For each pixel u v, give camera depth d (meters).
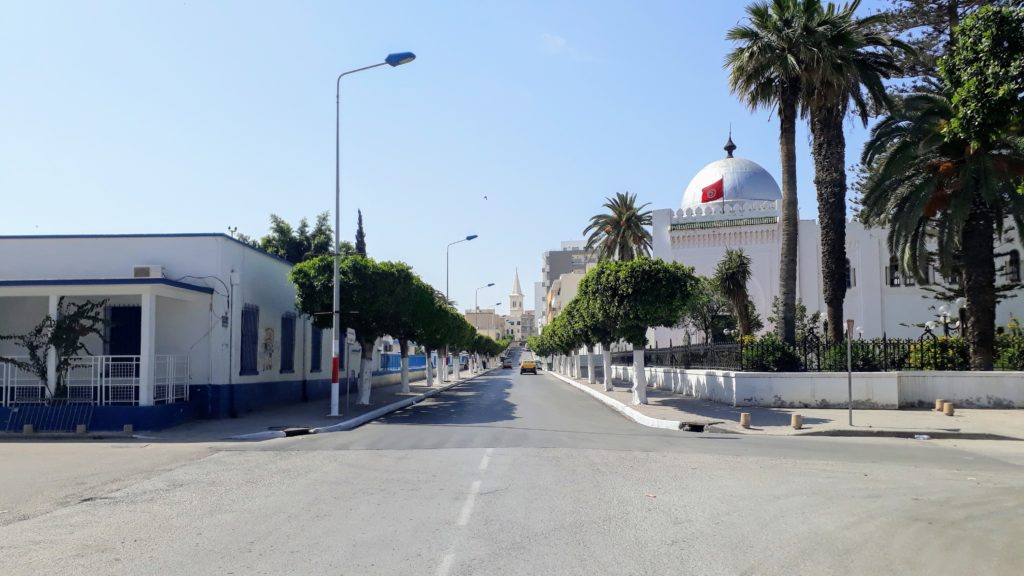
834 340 25.11
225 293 22.92
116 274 22.75
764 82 25.34
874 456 13.62
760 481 10.47
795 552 6.66
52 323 20.50
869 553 6.66
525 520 7.91
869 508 8.64
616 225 54.16
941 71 10.44
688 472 11.26
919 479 10.85
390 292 26.08
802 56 23.69
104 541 7.18
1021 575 6.08
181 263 22.73
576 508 8.54
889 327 46.09
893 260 46.38
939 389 23.12
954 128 10.08
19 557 6.62
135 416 19.41
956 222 22.58
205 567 6.21
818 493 9.56
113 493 9.90
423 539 7.09
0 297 22.75
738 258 42.97
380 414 24.86
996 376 22.86
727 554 6.57
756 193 53.94
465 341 57.34
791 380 23.41
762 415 21.39
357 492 9.65
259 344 25.84
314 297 24.97
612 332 27.97
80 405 19.56
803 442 16.12
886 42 25.39
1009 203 23.83
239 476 11.23
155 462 13.06
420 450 14.19
